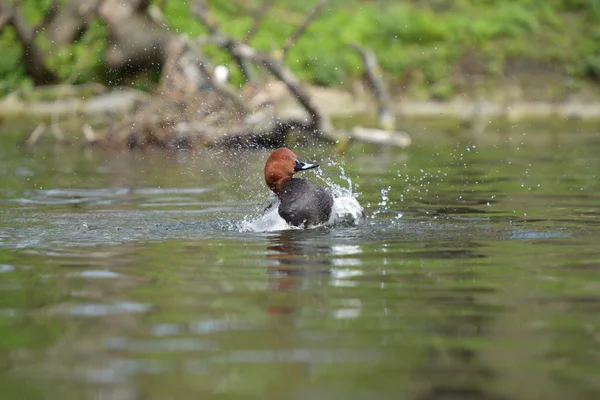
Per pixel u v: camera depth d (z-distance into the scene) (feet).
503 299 22.43
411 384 16.75
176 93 64.64
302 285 24.17
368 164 54.95
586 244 29.27
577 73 91.50
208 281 24.70
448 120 81.05
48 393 16.48
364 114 83.10
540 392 16.34
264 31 90.58
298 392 16.42
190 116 63.98
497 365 17.69
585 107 86.84
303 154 59.98
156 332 19.92
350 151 62.34
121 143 64.18
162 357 18.30
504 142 65.87
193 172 52.54
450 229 32.63
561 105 87.61
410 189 44.06
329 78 88.53
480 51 93.30
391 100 88.22
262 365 17.78
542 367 17.60
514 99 88.48
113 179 49.98
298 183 34.30
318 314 21.26
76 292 23.59
